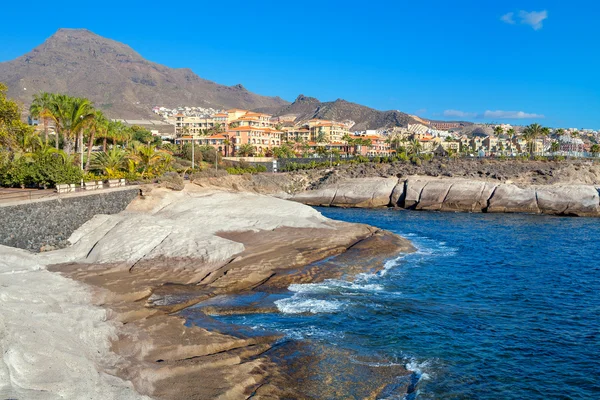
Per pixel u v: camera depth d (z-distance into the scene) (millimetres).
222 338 19438
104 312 20484
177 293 25812
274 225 44562
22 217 30219
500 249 46094
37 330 15594
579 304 28312
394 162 116562
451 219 72688
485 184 86438
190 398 14438
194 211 47094
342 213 82438
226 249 33188
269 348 19844
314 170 117875
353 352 20078
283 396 15812
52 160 46562
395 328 23172
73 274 27047
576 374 19125
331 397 16172
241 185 98125
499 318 25469
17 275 23641
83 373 14078
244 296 27062
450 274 35031
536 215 78688
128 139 96562
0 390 11961
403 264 37688
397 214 80562
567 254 43781
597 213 76375
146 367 15727
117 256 30547
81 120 58312
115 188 44719
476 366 19484
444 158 117438
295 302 26531
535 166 102250
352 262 36312
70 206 35531
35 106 65688
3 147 46719
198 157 116500
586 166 99000
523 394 17453
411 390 17234
